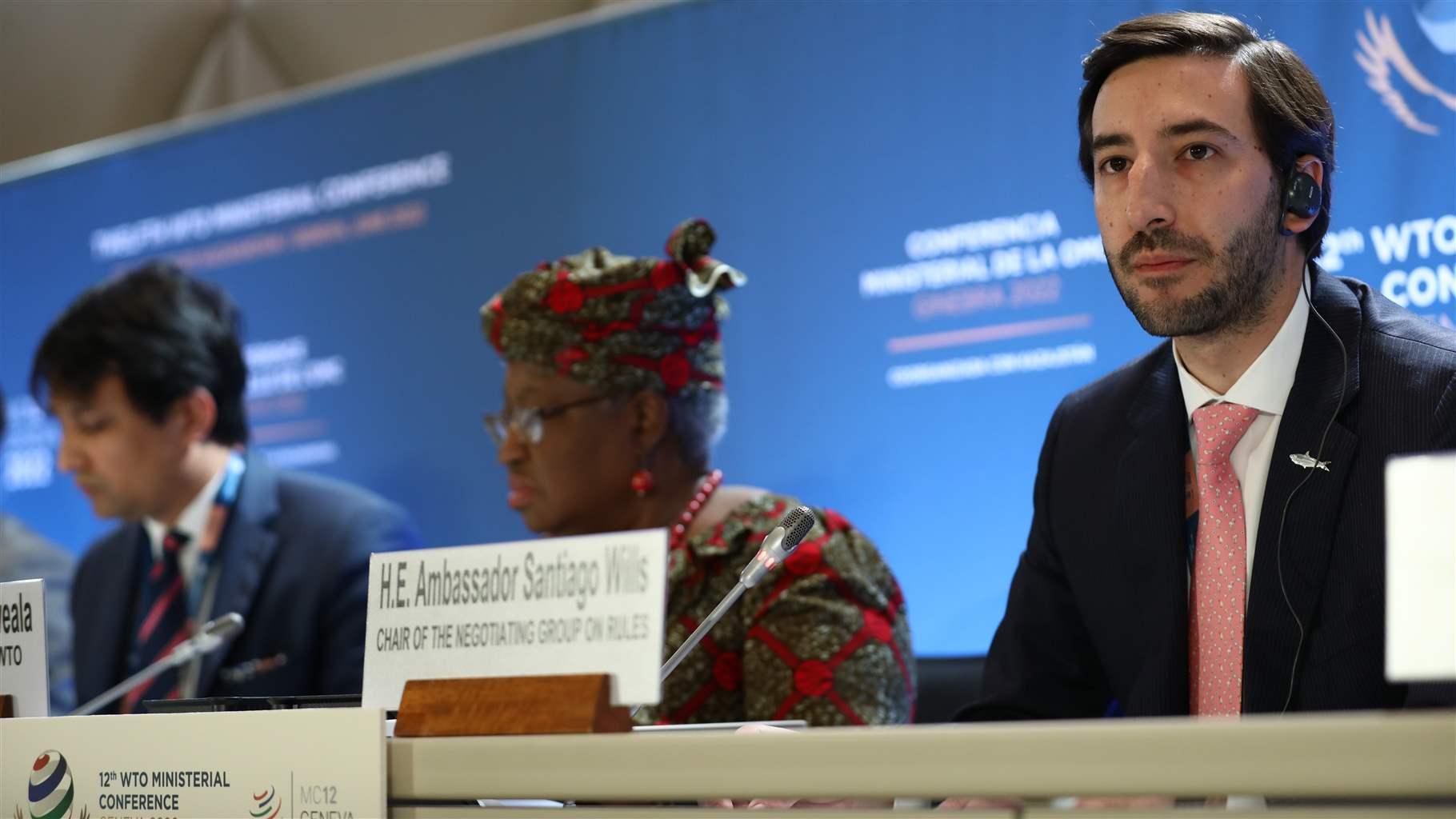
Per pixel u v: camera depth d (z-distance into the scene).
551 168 5.90
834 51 5.28
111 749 2.52
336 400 6.34
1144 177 2.93
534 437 4.14
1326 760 1.64
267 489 5.91
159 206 6.98
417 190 6.25
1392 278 4.27
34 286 7.27
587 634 2.25
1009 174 4.89
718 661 3.90
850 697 3.72
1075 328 4.73
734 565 3.93
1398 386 2.84
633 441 4.16
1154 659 2.97
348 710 2.29
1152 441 3.12
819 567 3.87
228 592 5.62
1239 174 2.91
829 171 5.25
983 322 4.89
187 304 5.98
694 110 5.57
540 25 6.43
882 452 5.03
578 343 4.10
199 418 5.89
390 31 6.80
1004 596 4.77
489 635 2.35
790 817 1.94
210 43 7.37
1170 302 2.93
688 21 5.62
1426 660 1.70
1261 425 3.01
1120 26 3.08
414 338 6.18
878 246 5.12
